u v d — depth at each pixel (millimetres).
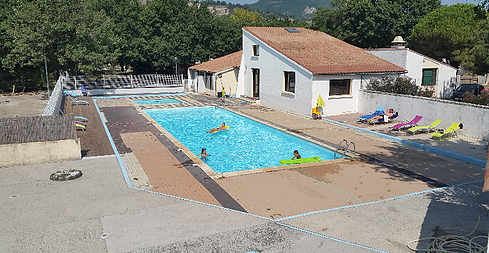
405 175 11656
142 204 9016
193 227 7816
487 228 7844
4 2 32844
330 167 12523
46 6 28391
